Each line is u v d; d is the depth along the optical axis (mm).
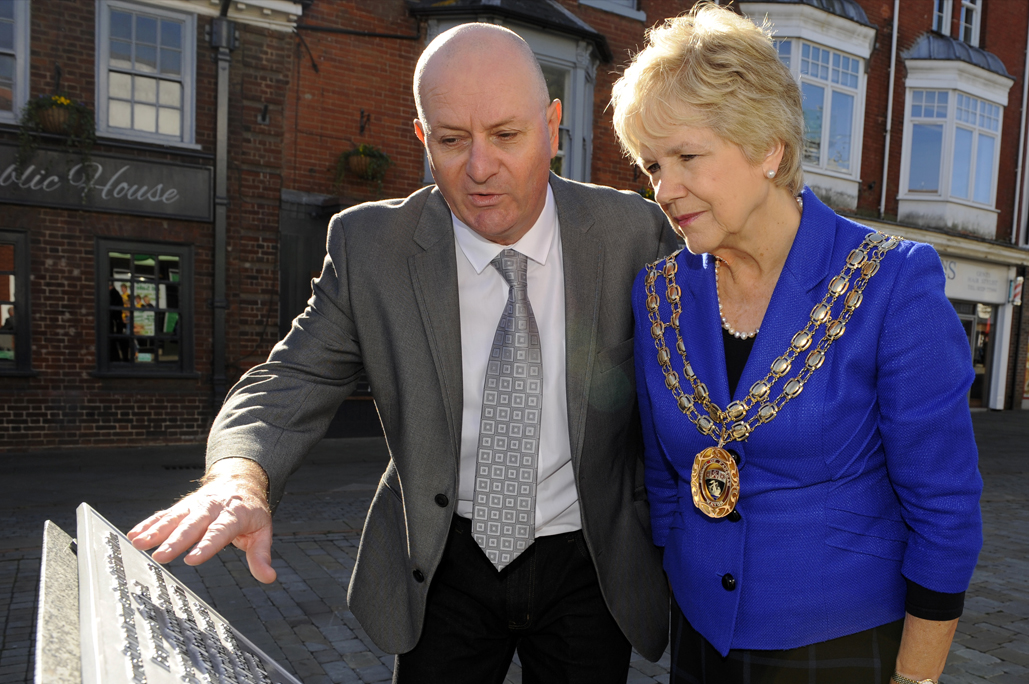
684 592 1361
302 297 9742
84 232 8664
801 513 1221
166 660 588
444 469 1544
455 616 1591
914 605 1174
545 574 1579
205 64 9055
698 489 1283
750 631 1251
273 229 9531
